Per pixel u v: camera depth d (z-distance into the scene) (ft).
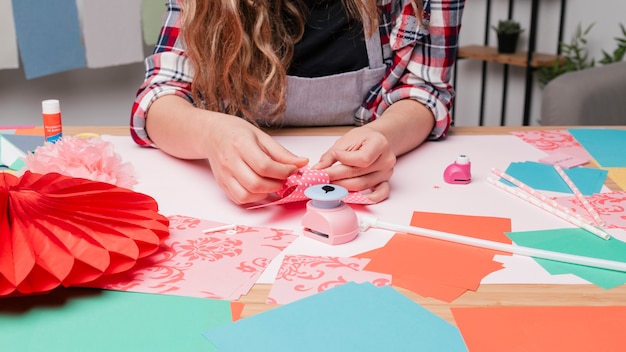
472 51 8.48
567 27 8.29
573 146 3.31
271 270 2.01
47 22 5.99
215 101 3.44
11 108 6.95
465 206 2.52
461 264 2.04
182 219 2.39
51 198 1.98
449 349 1.59
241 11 3.35
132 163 3.05
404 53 3.52
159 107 3.22
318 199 2.18
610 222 2.38
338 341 1.61
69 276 1.81
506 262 2.06
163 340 1.64
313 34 3.58
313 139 3.45
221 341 1.62
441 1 3.41
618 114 5.86
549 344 1.62
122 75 7.41
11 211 1.91
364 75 3.63
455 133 3.59
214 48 3.32
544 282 1.93
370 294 1.83
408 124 3.20
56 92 7.11
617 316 1.75
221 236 2.25
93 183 2.11
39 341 1.64
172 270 1.99
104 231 1.95
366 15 3.48
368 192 2.61
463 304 1.81
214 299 1.84
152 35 6.36
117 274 1.96
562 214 2.41
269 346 1.59
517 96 8.88
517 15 8.61
